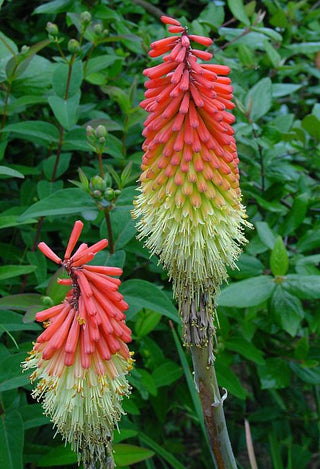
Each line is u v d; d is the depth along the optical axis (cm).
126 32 441
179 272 236
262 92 409
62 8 407
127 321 379
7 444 273
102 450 223
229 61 445
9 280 357
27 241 370
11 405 301
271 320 348
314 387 500
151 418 451
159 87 228
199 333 239
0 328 280
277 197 414
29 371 271
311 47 479
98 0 430
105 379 204
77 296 204
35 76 374
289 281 334
